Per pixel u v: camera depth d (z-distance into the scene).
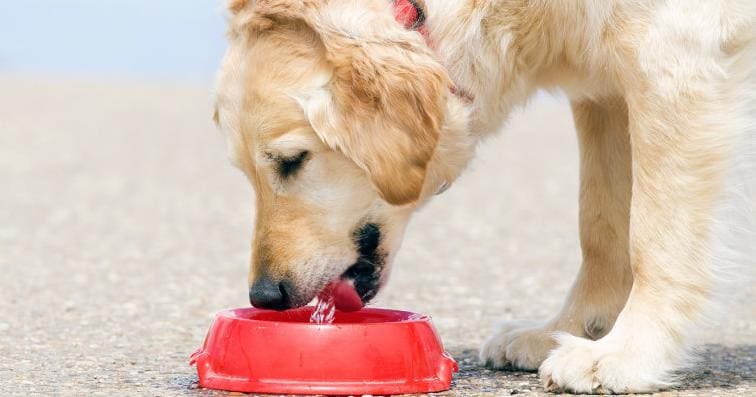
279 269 8.12
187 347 9.95
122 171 28.16
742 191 8.31
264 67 8.02
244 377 7.93
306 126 7.95
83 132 37.12
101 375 8.68
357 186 8.17
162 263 15.75
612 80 8.55
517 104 9.08
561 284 14.17
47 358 9.33
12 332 10.51
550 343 8.91
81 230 19.05
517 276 14.80
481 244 17.86
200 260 16.09
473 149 8.73
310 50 7.99
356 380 7.79
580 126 9.38
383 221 8.35
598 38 8.34
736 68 8.27
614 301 9.30
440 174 8.51
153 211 21.73
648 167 8.21
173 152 32.66
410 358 7.93
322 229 8.16
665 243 8.13
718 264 8.16
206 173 28.42
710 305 8.15
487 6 8.46
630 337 8.07
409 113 7.82
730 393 8.05
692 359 8.24
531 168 28.92
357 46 7.84
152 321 11.32
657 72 8.14
